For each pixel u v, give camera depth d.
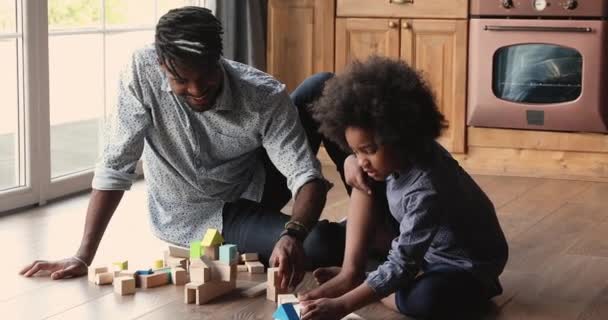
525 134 4.79
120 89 2.88
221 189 3.03
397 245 2.41
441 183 2.42
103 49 4.45
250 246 2.99
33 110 3.98
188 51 2.54
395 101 2.25
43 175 4.07
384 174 2.36
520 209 3.99
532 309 2.66
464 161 4.92
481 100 4.78
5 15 3.88
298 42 5.08
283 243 2.65
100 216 2.91
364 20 4.96
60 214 3.87
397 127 2.25
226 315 2.56
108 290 2.77
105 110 4.49
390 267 2.39
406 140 2.29
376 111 2.24
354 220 2.58
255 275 2.93
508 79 4.74
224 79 2.79
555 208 4.02
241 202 3.07
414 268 2.40
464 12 4.78
